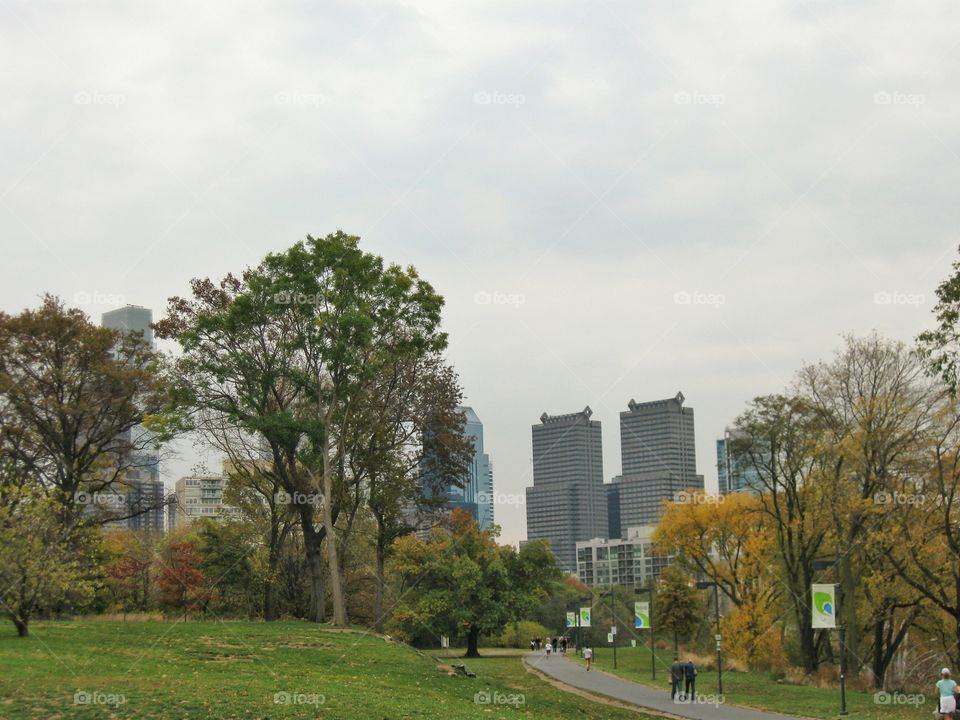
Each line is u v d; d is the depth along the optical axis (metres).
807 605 64.06
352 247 56.31
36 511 39.97
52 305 64.88
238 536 73.12
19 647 36.22
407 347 59.72
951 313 45.00
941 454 54.47
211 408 58.03
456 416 72.12
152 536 89.38
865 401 56.34
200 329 56.81
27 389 63.12
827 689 55.41
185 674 33.25
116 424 66.81
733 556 77.06
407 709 30.12
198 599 74.44
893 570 57.03
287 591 74.31
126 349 70.31
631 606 137.75
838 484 58.56
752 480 69.31
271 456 64.75
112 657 35.62
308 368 56.97
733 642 72.38
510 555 95.38
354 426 63.91
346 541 67.69
